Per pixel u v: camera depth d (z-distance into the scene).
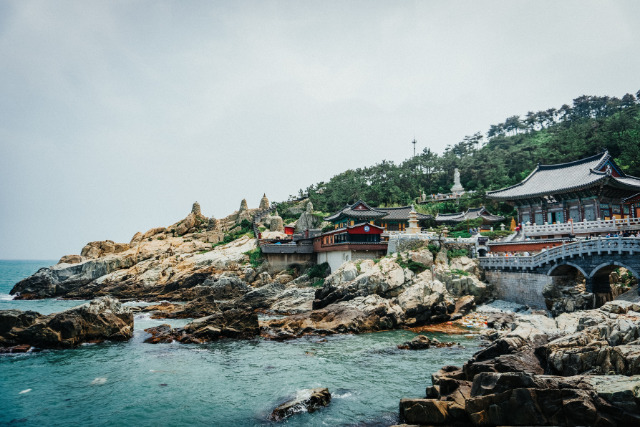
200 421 22.30
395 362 32.66
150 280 78.00
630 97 177.88
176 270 79.25
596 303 41.12
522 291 50.88
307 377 29.17
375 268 54.66
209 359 34.16
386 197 128.75
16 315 38.31
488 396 19.06
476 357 26.55
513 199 67.81
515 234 62.16
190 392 26.55
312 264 79.94
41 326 37.69
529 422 18.11
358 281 52.69
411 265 56.03
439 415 19.78
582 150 119.44
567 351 22.27
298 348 37.72
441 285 51.44
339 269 58.03
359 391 26.27
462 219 96.12
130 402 24.97
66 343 37.66
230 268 77.81
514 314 47.97
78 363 33.06
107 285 79.75
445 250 60.31
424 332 44.50
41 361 33.59
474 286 54.75
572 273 47.00
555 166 71.00
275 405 24.23
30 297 80.75
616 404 16.86
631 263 37.78
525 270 50.47
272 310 57.22
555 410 17.91
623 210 61.56
